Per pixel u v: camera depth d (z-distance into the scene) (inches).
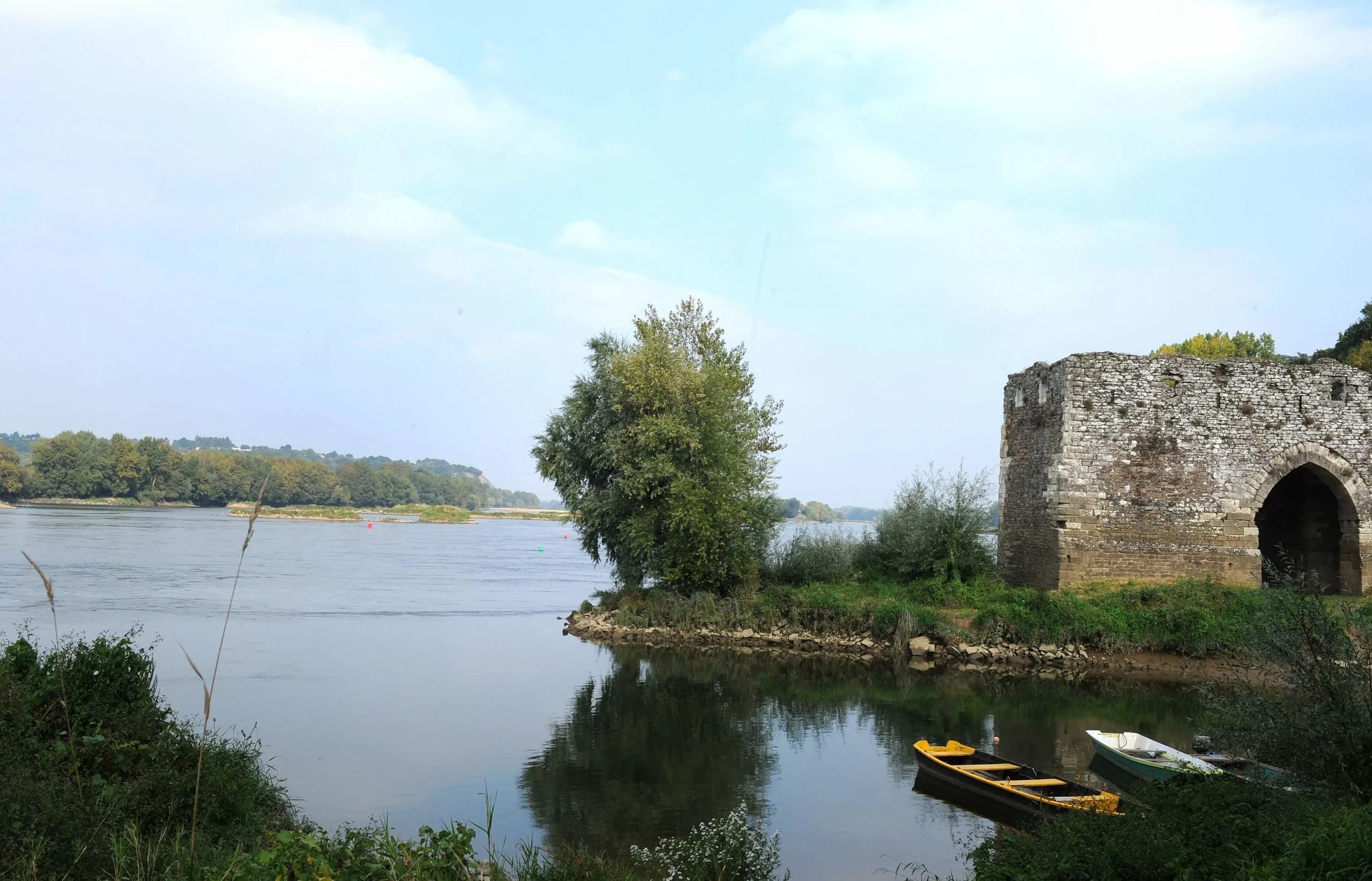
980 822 668.7
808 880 561.9
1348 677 496.7
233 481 6919.3
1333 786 460.8
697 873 522.6
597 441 1729.8
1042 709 1047.0
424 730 898.1
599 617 1647.4
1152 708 1052.5
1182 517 1400.1
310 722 911.7
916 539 1579.7
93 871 364.2
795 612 1530.5
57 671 533.6
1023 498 1544.0
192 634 1393.9
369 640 1419.8
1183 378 1416.1
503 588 2315.5
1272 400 1413.6
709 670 1283.2
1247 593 1290.6
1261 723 501.0
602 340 1809.8
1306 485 1513.3
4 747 424.8
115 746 497.7
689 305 1902.1
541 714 983.6
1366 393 1414.9
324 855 370.6
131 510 6422.2
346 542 4234.7
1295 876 335.3
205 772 521.3
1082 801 597.0
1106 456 1400.1
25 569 2217.0
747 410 1843.0
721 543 1636.3
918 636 1427.2
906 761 826.2
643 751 853.2
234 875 360.5
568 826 647.8
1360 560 1374.3
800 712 1026.1
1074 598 1349.7
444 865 387.2
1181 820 427.5
